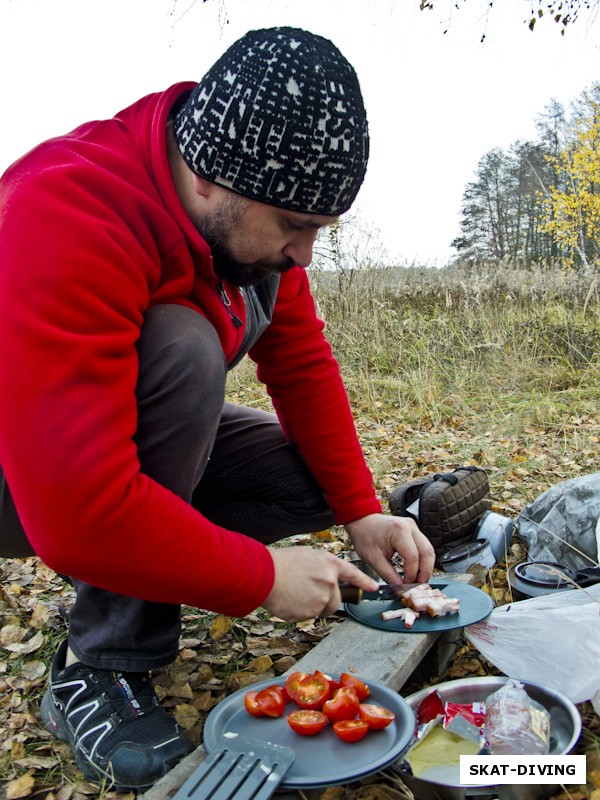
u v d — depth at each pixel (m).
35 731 1.75
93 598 1.57
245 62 1.28
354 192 1.38
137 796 1.45
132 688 1.58
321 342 1.98
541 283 8.14
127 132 1.46
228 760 1.30
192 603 1.31
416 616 1.82
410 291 8.09
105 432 1.20
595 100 23.31
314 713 1.45
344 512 1.95
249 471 2.02
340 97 1.29
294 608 1.39
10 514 1.56
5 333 1.18
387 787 1.39
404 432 5.14
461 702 1.59
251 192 1.31
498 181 35.69
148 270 1.36
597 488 2.46
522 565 2.30
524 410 5.21
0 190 1.34
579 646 1.67
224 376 1.55
